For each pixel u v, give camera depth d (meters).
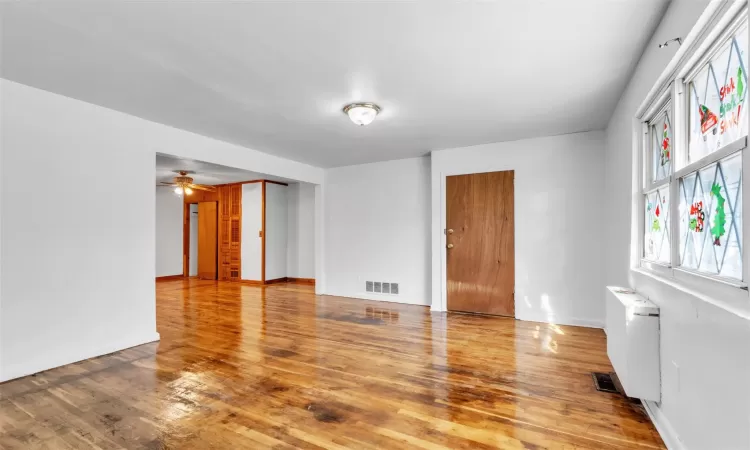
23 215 2.88
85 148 3.25
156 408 2.30
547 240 4.49
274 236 7.91
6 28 2.11
